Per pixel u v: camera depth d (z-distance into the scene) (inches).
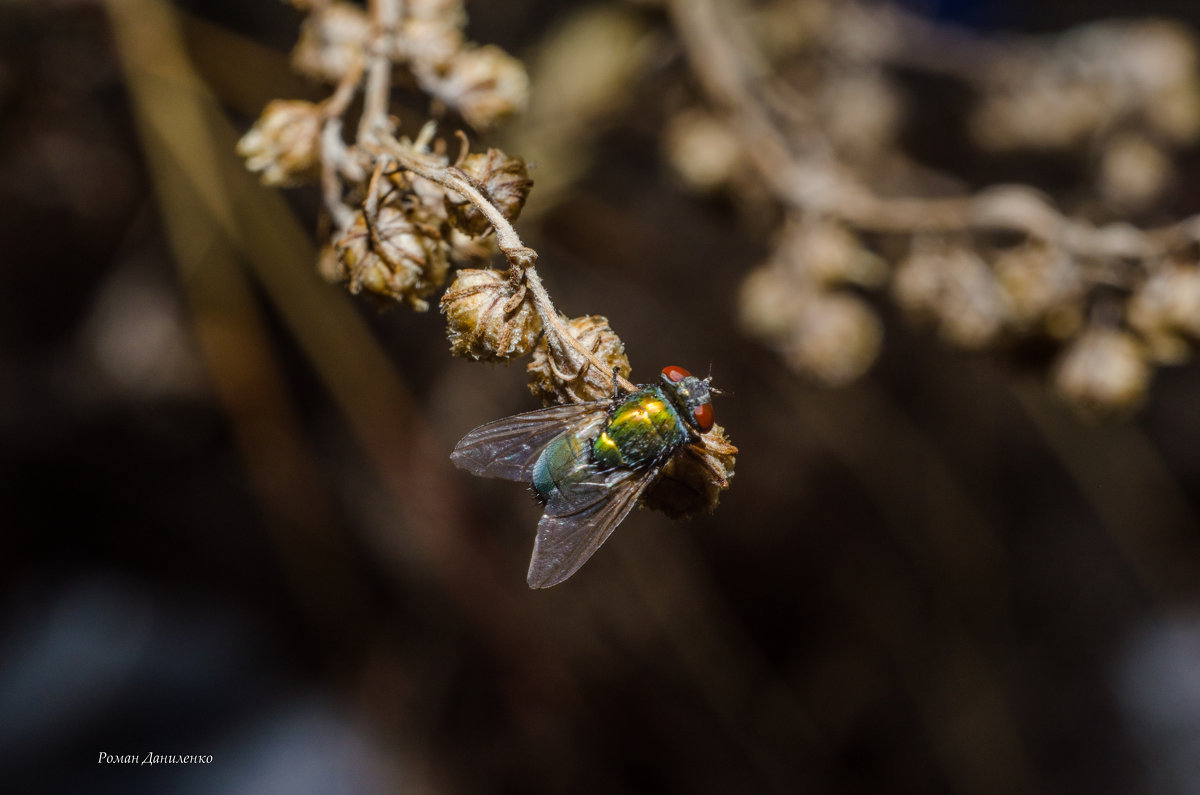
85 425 7.9
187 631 7.7
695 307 8.5
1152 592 9.4
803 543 8.9
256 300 8.0
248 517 8.0
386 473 7.3
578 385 4.9
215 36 6.8
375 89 5.2
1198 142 9.5
